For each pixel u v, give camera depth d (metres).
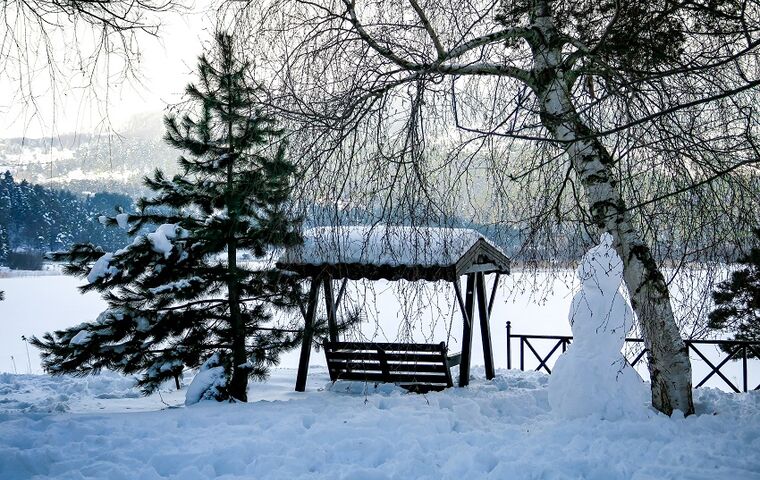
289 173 7.18
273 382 12.95
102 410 10.37
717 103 6.98
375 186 6.89
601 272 8.16
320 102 7.20
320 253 7.58
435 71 7.12
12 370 18.42
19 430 7.51
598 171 8.06
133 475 6.35
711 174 6.93
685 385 8.17
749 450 6.82
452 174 7.12
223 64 9.37
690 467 6.37
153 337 10.18
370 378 11.48
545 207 7.02
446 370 11.19
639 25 6.43
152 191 10.42
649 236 7.27
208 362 10.27
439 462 6.71
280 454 6.96
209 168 10.10
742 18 5.43
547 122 6.04
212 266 10.47
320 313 11.40
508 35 7.34
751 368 18.38
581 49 7.03
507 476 6.22
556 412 8.22
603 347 8.16
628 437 7.26
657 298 8.13
